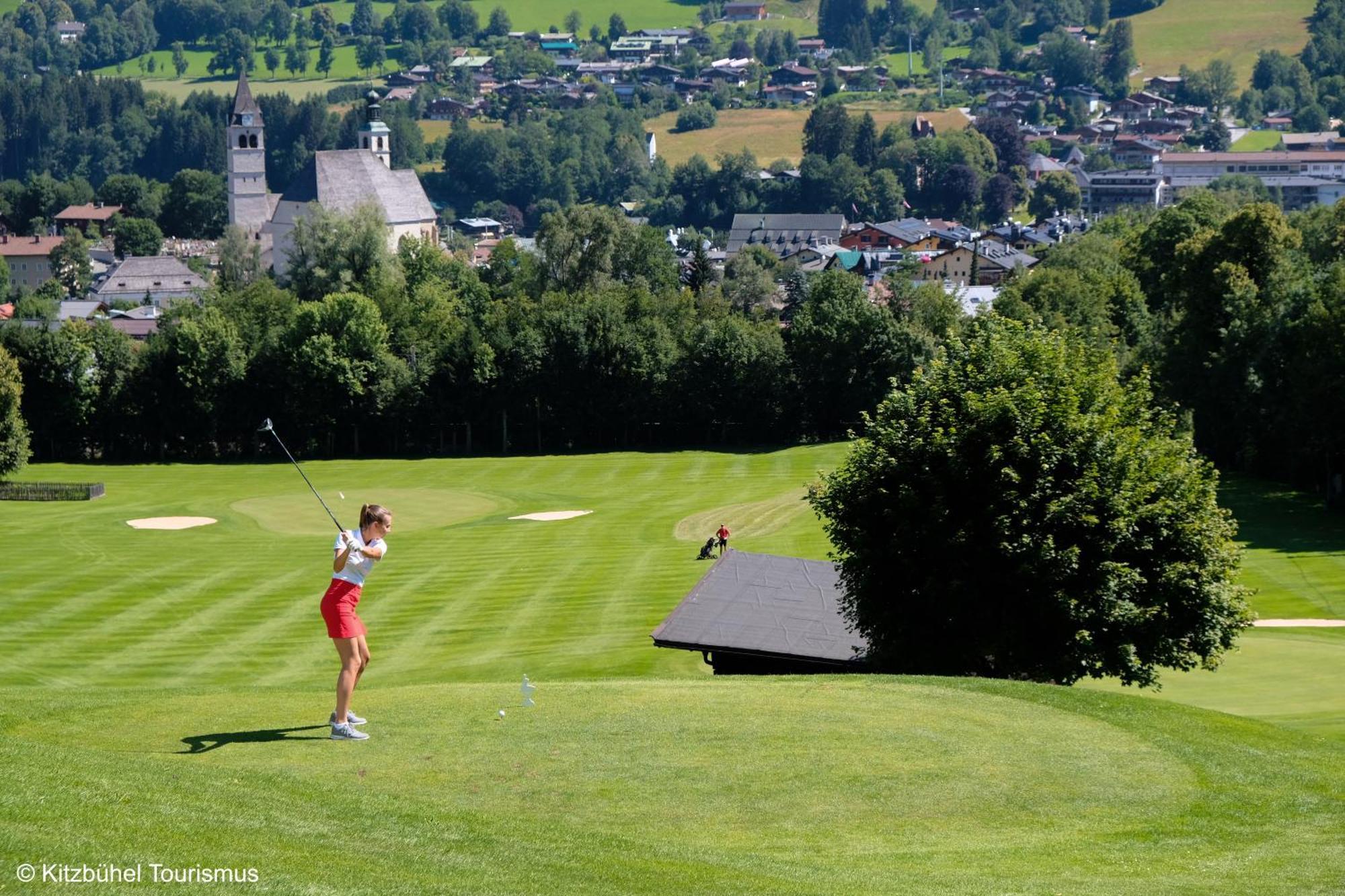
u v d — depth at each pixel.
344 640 29.19
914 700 35.28
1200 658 60.12
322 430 198.12
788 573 66.56
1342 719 54.06
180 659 75.88
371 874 20.80
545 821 25.05
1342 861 25.94
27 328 196.25
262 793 24.55
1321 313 125.88
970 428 55.12
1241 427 148.00
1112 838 26.59
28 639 81.00
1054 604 53.31
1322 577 93.00
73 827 20.86
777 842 25.27
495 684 36.53
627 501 143.62
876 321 196.38
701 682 37.56
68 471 181.62
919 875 23.77
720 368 199.00
